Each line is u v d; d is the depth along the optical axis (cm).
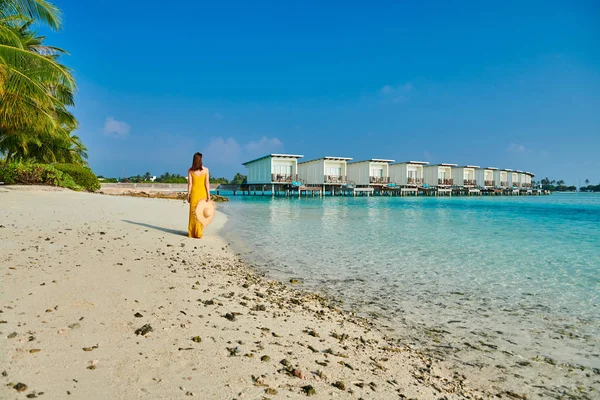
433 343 341
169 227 970
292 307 409
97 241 659
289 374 232
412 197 5356
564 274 617
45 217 934
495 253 805
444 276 595
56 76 1515
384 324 385
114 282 396
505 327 384
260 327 320
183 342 257
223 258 677
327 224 1373
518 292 511
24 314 272
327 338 321
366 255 762
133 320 288
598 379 283
